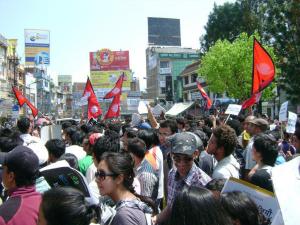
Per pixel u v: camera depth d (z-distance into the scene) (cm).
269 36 3669
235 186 325
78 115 6475
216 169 448
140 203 321
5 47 5756
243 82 3688
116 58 5956
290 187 234
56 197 247
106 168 327
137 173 527
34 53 6044
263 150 448
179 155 404
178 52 9350
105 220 317
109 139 462
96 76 5959
